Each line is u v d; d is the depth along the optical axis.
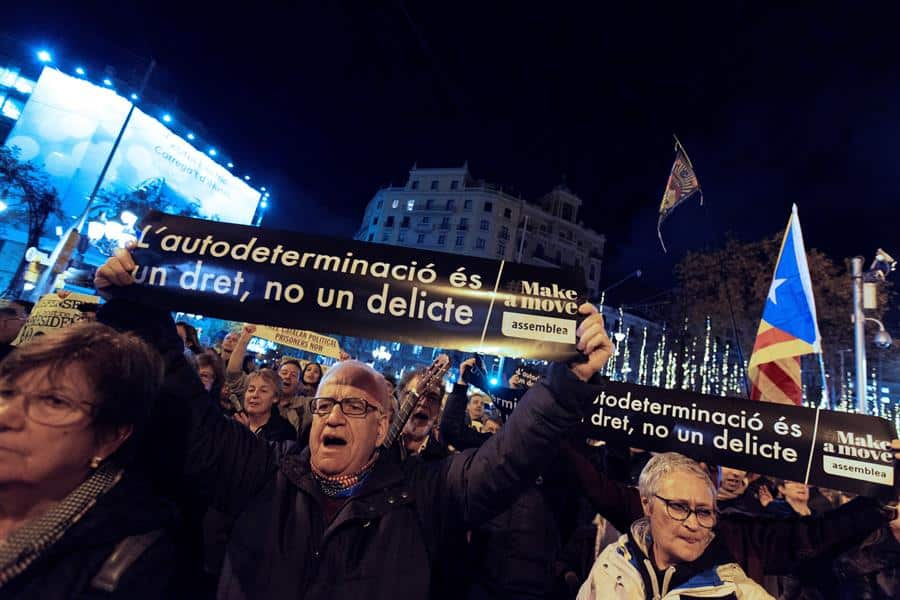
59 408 1.16
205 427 1.70
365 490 1.60
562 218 56.34
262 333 6.02
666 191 7.58
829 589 2.87
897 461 2.46
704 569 1.85
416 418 2.91
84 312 3.45
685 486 1.89
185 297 1.73
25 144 23.12
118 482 1.28
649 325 30.89
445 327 1.69
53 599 1.10
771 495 3.49
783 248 4.57
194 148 29.72
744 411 2.80
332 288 1.75
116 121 25.61
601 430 2.98
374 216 57.62
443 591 1.89
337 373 1.77
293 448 2.04
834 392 15.43
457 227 52.09
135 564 1.19
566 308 1.68
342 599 1.43
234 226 1.86
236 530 1.60
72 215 23.97
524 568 2.64
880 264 6.96
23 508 1.18
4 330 3.30
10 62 25.88
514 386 4.27
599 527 3.07
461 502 1.63
